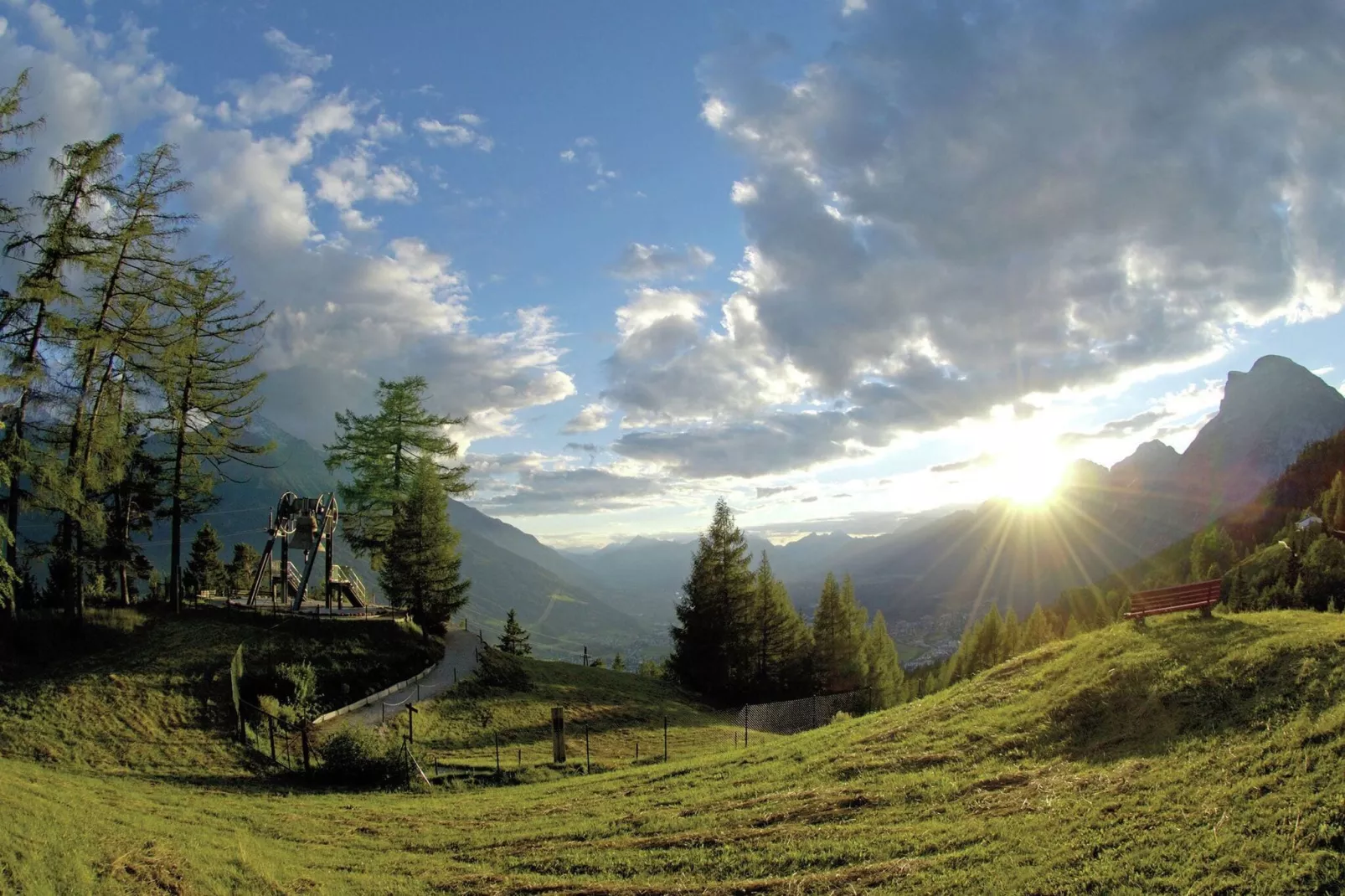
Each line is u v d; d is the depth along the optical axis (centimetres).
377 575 5134
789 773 1888
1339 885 876
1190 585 2178
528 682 4391
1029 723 1795
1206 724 1466
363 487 5041
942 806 1427
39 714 2636
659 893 1242
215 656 3325
